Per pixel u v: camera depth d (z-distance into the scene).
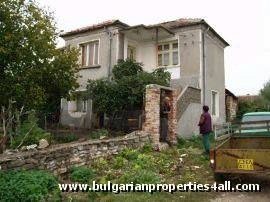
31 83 8.80
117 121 17.66
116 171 9.28
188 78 20.48
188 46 20.69
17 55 8.40
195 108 19.12
